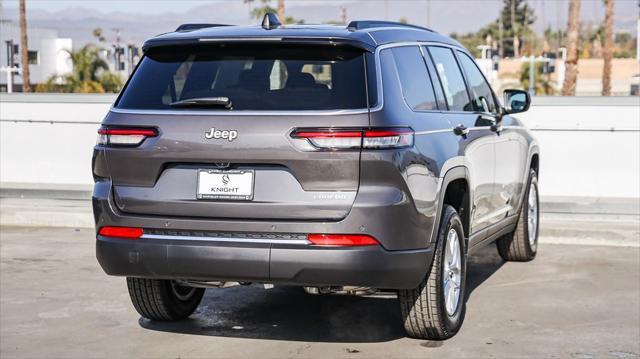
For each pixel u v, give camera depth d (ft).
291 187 17.61
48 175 43.60
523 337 20.62
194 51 19.04
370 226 17.40
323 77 18.11
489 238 25.40
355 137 17.39
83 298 24.63
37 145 43.62
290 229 17.57
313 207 17.48
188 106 18.31
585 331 21.16
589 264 29.32
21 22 207.72
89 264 29.32
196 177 18.08
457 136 21.09
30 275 27.61
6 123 43.88
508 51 494.18
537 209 30.42
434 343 20.12
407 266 18.01
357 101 17.67
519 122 28.19
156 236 18.34
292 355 19.22
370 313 22.85
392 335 20.79
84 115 42.98
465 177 21.25
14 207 38.19
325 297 24.61
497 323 21.88
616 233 32.73
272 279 17.75
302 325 21.68
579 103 38.29
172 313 21.66
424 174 18.57
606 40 189.26
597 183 38.47
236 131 17.74
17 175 43.96
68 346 20.06
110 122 18.74
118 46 266.57
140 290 21.01
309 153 17.42
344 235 17.42
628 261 29.78
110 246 18.63
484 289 25.67
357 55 18.25
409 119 18.47
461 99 22.91
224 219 17.90
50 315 22.81
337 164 17.38
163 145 18.19
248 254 17.67
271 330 21.25
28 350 19.76
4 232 35.60
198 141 17.95
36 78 269.44
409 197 17.94
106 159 18.71
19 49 268.21
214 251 17.84
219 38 18.58
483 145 23.29
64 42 267.18
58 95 43.16
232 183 17.87
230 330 21.27
